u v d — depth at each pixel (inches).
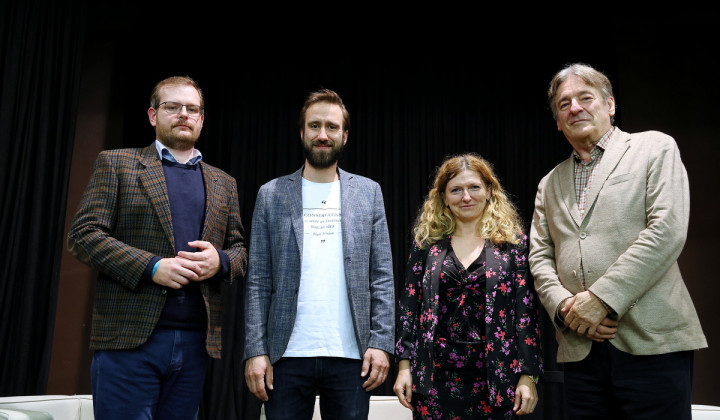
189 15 166.7
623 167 68.7
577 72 74.7
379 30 174.7
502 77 176.1
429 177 168.7
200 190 74.4
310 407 72.1
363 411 69.9
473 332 73.6
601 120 72.6
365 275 74.5
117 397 64.1
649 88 172.1
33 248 133.8
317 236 75.8
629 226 65.9
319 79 170.6
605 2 173.0
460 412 71.9
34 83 141.6
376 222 78.4
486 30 176.2
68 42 145.7
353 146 168.9
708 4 171.8
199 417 142.1
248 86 167.5
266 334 72.6
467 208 80.0
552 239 74.6
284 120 167.0
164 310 66.8
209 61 166.4
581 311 63.1
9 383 128.1
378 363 70.1
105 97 161.5
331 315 72.2
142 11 163.3
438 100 173.6
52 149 140.9
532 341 72.1
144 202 69.2
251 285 74.7
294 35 171.6
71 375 144.6
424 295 77.1
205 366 70.8
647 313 62.6
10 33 141.5
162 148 73.7
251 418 143.3
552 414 148.7
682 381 61.7
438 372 74.0
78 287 149.7
